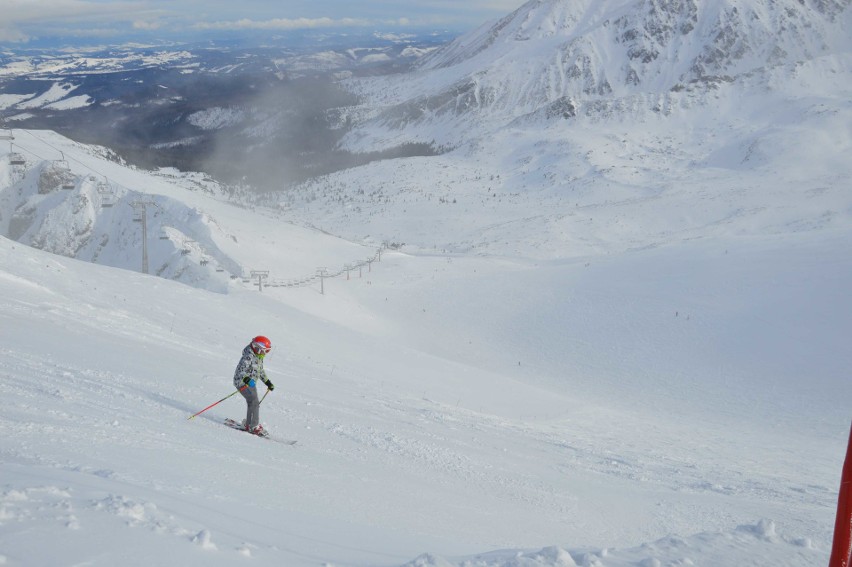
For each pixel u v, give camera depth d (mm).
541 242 151500
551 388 50656
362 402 18578
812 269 67750
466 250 149250
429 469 11156
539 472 13977
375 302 81688
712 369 52219
